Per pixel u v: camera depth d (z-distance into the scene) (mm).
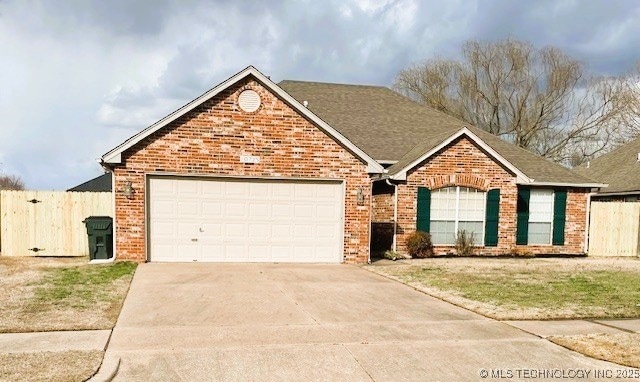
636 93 36938
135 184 12758
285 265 13211
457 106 40156
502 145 19922
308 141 13609
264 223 13578
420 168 15812
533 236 17203
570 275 12789
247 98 13250
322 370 5672
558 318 8227
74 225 14383
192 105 12867
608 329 7609
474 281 11469
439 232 16125
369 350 6383
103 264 12453
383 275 12102
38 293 9086
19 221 14164
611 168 25891
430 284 10969
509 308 8789
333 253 13992
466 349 6527
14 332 6715
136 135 12617
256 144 13328
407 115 21391
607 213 18094
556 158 38031
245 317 7805
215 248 13336
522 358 6246
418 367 5859
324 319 7812
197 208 13195
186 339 6621
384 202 16484
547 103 37531
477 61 39094
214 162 13125
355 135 18938
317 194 13852
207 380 5301
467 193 16266
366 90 23188
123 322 7332
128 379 5273
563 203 17359
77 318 7449
